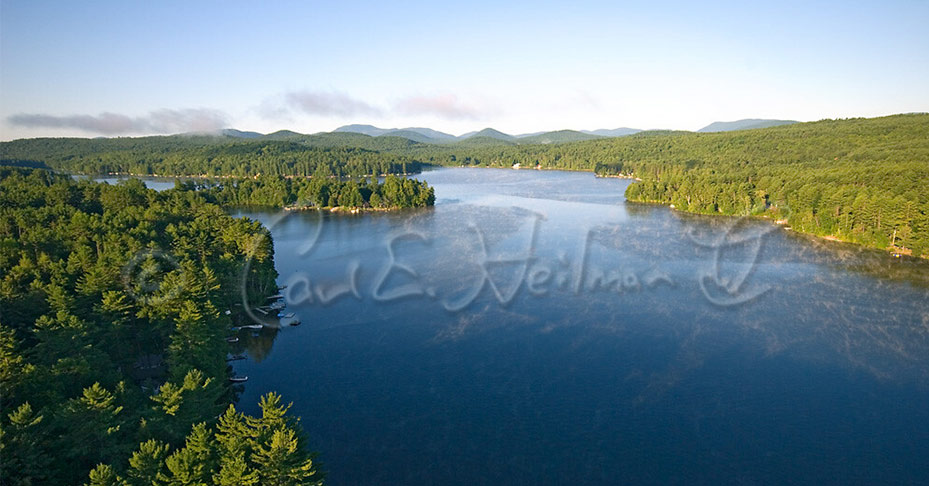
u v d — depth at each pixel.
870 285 120.44
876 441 65.62
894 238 153.50
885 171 180.50
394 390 77.75
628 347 90.31
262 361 87.12
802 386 77.69
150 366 81.81
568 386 78.31
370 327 100.19
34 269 91.25
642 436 66.94
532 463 62.25
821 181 193.62
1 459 45.06
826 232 169.88
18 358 56.91
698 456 63.28
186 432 55.53
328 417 71.31
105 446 51.31
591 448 64.81
